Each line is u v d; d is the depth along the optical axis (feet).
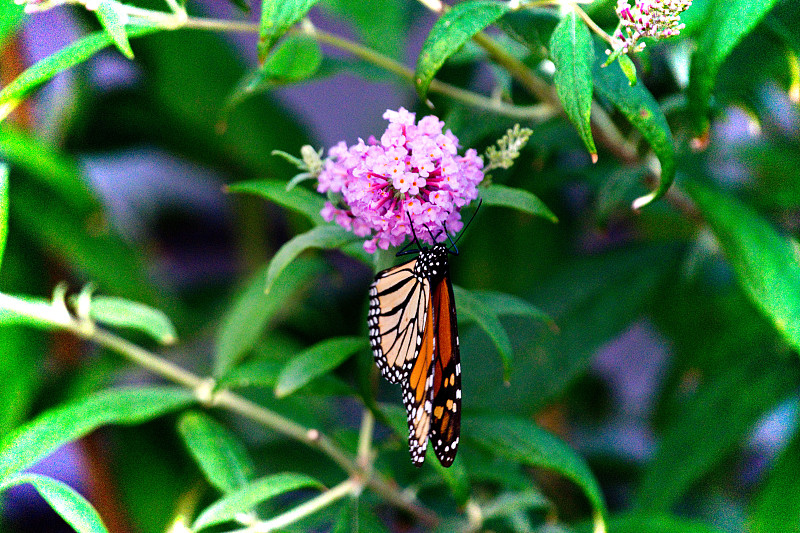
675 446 3.92
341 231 3.64
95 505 4.13
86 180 4.06
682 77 3.73
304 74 3.78
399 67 3.81
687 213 3.91
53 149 4.10
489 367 3.93
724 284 4.11
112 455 4.12
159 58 4.16
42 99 4.17
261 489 3.67
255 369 3.76
